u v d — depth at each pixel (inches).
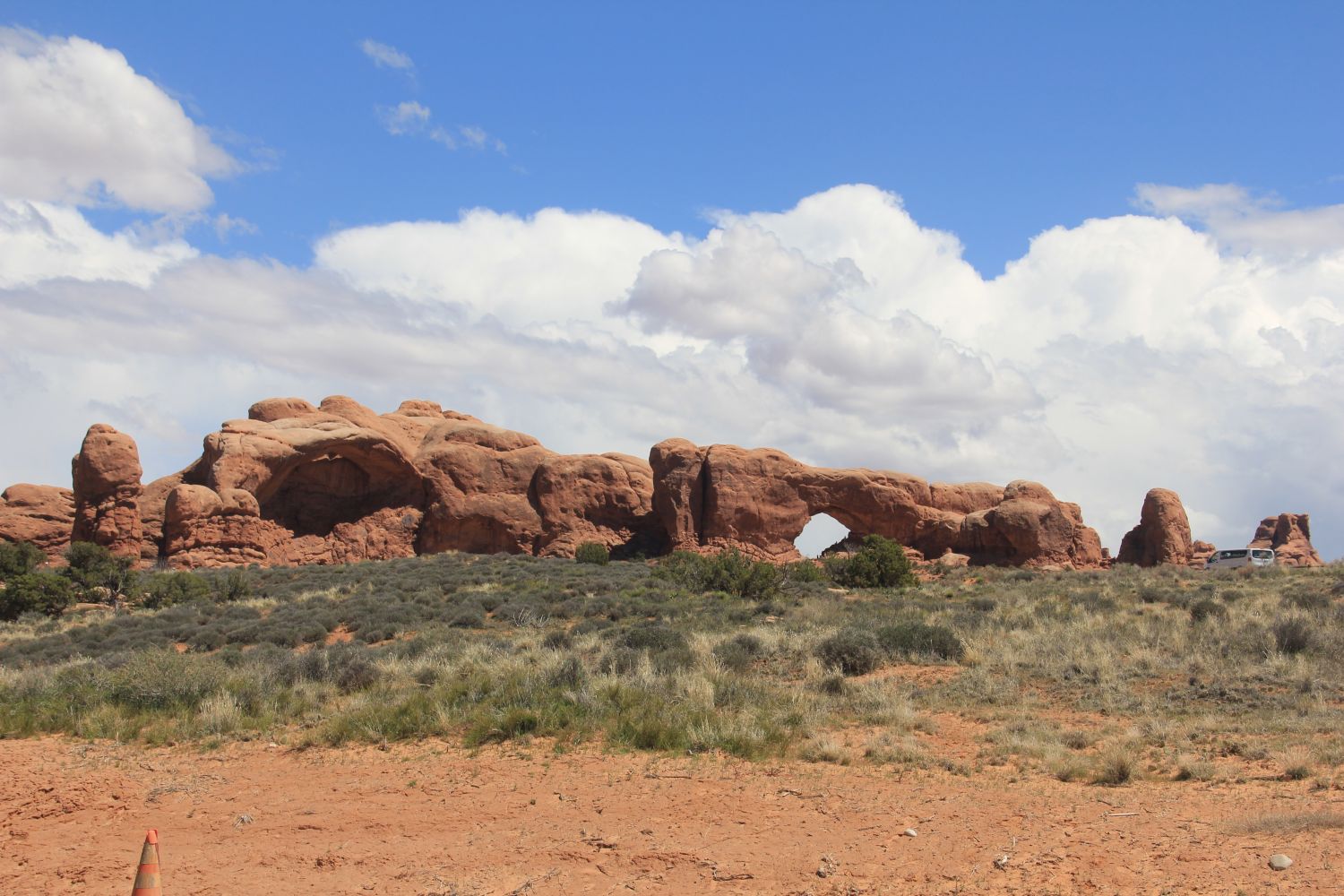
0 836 438.6
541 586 1642.5
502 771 531.2
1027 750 554.9
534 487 2568.9
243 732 644.7
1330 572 1528.1
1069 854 358.9
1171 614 1049.5
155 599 1592.0
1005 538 2475.4
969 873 347.6
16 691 774.5
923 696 721.0
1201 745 565.9
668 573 1712.6
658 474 2529.5
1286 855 342.3
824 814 430.9
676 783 491.2
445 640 1086.4
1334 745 541.6
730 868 364.8
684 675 747.4
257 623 1293.1
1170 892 317.4
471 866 381.4
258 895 355.3
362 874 375.6
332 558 2351.1
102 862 395.5
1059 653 847.1
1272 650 803.4
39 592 1544.0
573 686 712.4
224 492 2084.2
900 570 1713.8
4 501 2209.6
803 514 2524.6
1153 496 2588.6
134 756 592.1
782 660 874.1
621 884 355.6
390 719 641.6
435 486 2495.1
